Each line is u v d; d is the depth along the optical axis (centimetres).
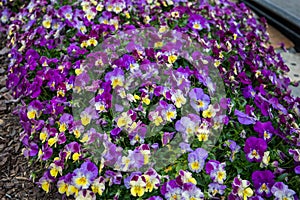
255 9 118
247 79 75
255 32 94
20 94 79
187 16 87
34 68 80
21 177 76
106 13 87
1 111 88
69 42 84
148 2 90
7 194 73
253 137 65
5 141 82
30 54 81
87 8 87
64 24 84
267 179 63
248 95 73
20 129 84
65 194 69
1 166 78
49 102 75
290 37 109
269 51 89
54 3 92
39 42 84
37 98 79
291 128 71
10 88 85
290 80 91
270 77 80
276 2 116
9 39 99
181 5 92
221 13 92
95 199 65
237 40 83
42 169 75
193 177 65
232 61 78
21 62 85
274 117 73
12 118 86
